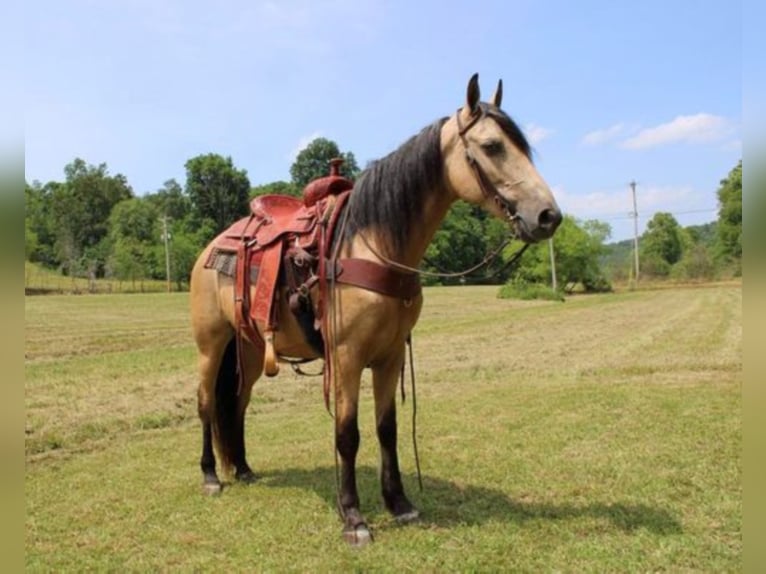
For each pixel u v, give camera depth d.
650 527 3.70
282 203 4.68
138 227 69.38
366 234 3.60
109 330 19.28
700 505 4.03
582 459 5.12
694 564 3.22
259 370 4.88
